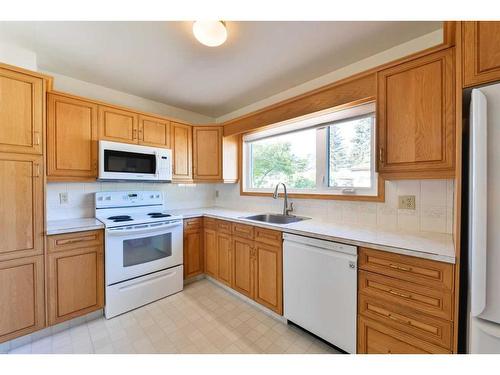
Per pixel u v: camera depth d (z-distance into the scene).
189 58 1.96
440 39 1.61
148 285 2.24
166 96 2.82
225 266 2.48
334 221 2.13
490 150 0.90
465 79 1.04
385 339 1.31
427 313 1.17
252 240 2.15
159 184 3.02
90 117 2.17
